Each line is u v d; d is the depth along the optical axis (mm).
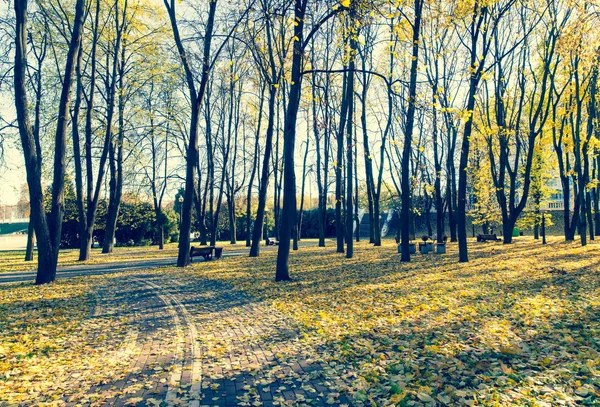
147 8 28125
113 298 12578
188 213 21688
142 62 28812
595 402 4344
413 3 17656
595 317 8180
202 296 12555
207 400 4914
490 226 45438
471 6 17719
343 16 15844
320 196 37844
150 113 28938
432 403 4445
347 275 15883
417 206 41688
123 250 41062
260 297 11938
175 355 6793
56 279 17391
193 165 21297
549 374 5207
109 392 5246
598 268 15320
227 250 35125
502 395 4629
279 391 5133
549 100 27594
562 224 52625
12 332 8469
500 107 28672
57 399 5062
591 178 35656
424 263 19281
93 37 26062
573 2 19812
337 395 4895
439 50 25188
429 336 7176
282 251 15172
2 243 60500
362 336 7422
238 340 7570
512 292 11148
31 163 15742
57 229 16547
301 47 15000
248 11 14977
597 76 26766
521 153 35875
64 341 7816
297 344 7148
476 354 6086
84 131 28609
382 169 34312
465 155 19422
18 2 15000
